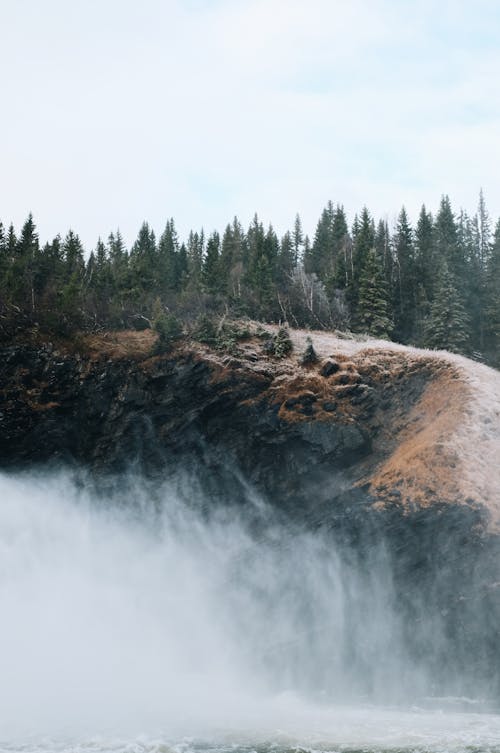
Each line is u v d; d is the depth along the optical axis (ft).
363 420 124.57
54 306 156.97
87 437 135.44
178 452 129.80
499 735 60.54
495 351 185.16
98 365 138.92
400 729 63.46
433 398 124.47
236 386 130.41
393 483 101.60
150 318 161.38
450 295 171.73
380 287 182.29
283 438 122.11
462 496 93.45
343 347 147.33
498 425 109.70
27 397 136.67
